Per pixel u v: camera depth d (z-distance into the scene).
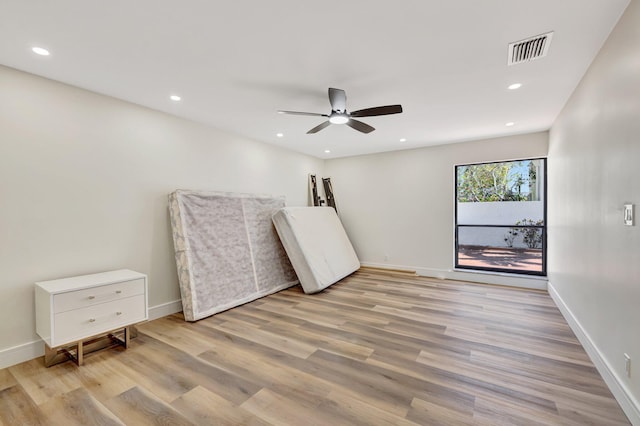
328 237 5.32
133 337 2.88
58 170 2.66
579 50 2.21
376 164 6.02
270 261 4.54
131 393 2.01
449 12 1.79
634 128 1.69
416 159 5.57
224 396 1.97
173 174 3.61
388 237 5.92
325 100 3.19
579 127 2.76
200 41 2.08
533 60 2.36
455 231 5.34
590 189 2.47
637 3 1.63
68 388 2.07
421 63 2.41
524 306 3.72
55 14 1.75
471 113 3.61
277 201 4.99
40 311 2.42
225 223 3.97
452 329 3.02
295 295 4.32
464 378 2.15
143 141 3.31
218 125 4.04
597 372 2.21
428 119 3.83
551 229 4.21
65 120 2.71
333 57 2.31
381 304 3.85
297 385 2.09
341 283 4.95
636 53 1.65
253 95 3.04
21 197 2.45
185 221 3.49
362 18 1.84
